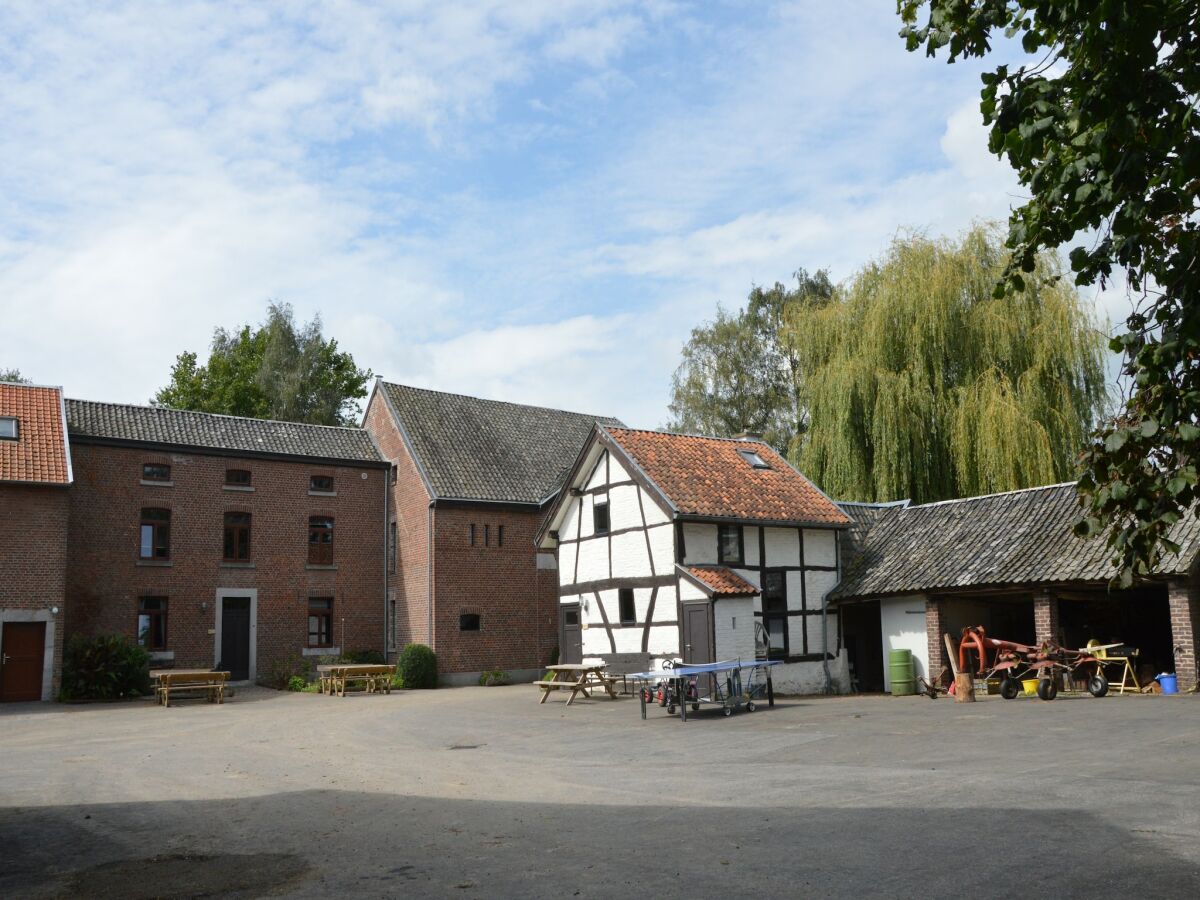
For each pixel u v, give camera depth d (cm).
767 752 1238
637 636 2219
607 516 2341
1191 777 898
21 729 1831
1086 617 2234
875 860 636
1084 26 434
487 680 2886
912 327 2703
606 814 850
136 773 1221
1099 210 444
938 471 2698
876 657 2431
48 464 2470
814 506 2383
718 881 601
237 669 2889
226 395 4666
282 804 962
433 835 783
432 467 3042
